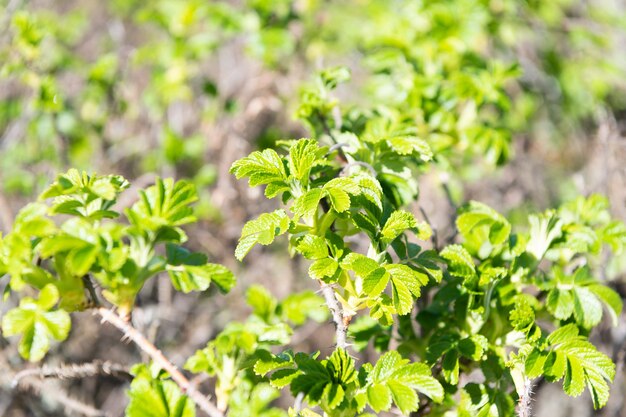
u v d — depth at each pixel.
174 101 0.99
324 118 0.55
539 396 0.73
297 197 0.45
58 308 0.44
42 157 0.83
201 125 0.97
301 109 0.54
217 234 0.83
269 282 0.84
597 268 0.61
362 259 0.43
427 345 0.49
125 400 0.74
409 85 0.61
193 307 0.84
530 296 0.48
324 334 0.81
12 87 0.88
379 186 0.44
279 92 0.93
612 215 0.66
